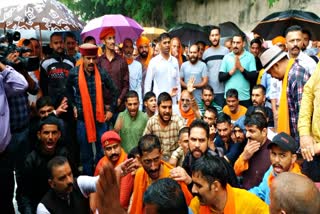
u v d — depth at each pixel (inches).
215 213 114.5
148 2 653.9
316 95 133.7
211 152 162.7
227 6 548.1
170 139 214.1
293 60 168.1
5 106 165.0
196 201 124.7
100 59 273.6
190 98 244.1
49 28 288.2
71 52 304.5
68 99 233.8
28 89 200.8
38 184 164.7
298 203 68.9
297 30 177.8
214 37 309.1
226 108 249.3
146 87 289.9
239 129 187.3
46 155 165.9
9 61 185.0
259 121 159.0
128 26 328.5
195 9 609.3
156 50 354.6
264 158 160.2
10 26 294.2
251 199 115.0
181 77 307.0
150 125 216.4
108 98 240.7
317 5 415.8
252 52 321.7
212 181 110.0
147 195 89.3
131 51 308.5
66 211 138.1
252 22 507.5
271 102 255.6
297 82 164.1
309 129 137.2
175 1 647.1
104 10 725.3
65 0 730.2
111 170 39.0
